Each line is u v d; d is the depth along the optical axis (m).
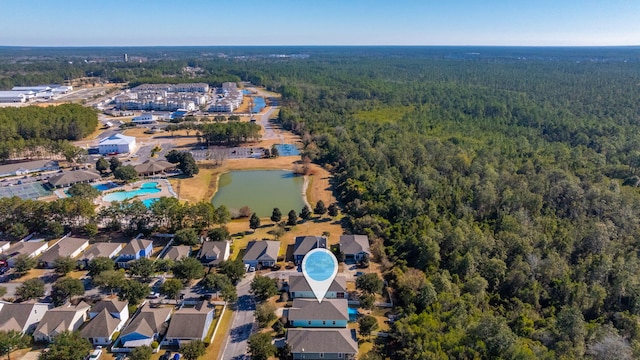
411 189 149.38
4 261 104.12
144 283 97.81
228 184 173.25
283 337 81.69
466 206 131.50
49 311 82.56
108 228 125.12
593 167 168.38
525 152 190.62
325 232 125.19
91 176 167.50
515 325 82.06
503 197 134.12
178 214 122.69
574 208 131.38
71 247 110.00
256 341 73.88
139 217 124.50
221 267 101.12
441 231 113.00
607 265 94.50
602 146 199.50
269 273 104.50
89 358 75.31
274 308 85.75
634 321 79.56
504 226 115.44
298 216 139.12
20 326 80.69
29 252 106.62
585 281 96.31
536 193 137.75
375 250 113.06
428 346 70.00
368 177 162.75
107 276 92.62
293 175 183.88
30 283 90.75
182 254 108.19
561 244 107.75
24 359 75.31
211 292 95.88
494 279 96.19
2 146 185.88
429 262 101.56
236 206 149.88
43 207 121.12
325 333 78.06
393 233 119.75
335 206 139.00
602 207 127.25
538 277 97.31
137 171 172.62
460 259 99.25
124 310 85.62
